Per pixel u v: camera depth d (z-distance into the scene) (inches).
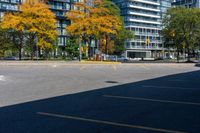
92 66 1456.7
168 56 4803.2
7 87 579.2
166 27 2564.0
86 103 392.2
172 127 269.1
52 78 768.3
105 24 2287.2
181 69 1219.2
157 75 869.8
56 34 2347.4
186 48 2581.2
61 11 3929.6
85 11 2300.7
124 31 3412.9
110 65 1598.2
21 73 941.2
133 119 301.3
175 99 423.8
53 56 3061.0
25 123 284.0
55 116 313.7
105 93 486.6
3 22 2261.3
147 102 398.6
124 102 399.2
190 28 2482.8
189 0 5305.1
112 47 3149.6
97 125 276.7
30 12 2230.6
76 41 2856.8
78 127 269.6
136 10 5251.0
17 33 2391.7
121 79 738.2
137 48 5137.8
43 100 418.0
